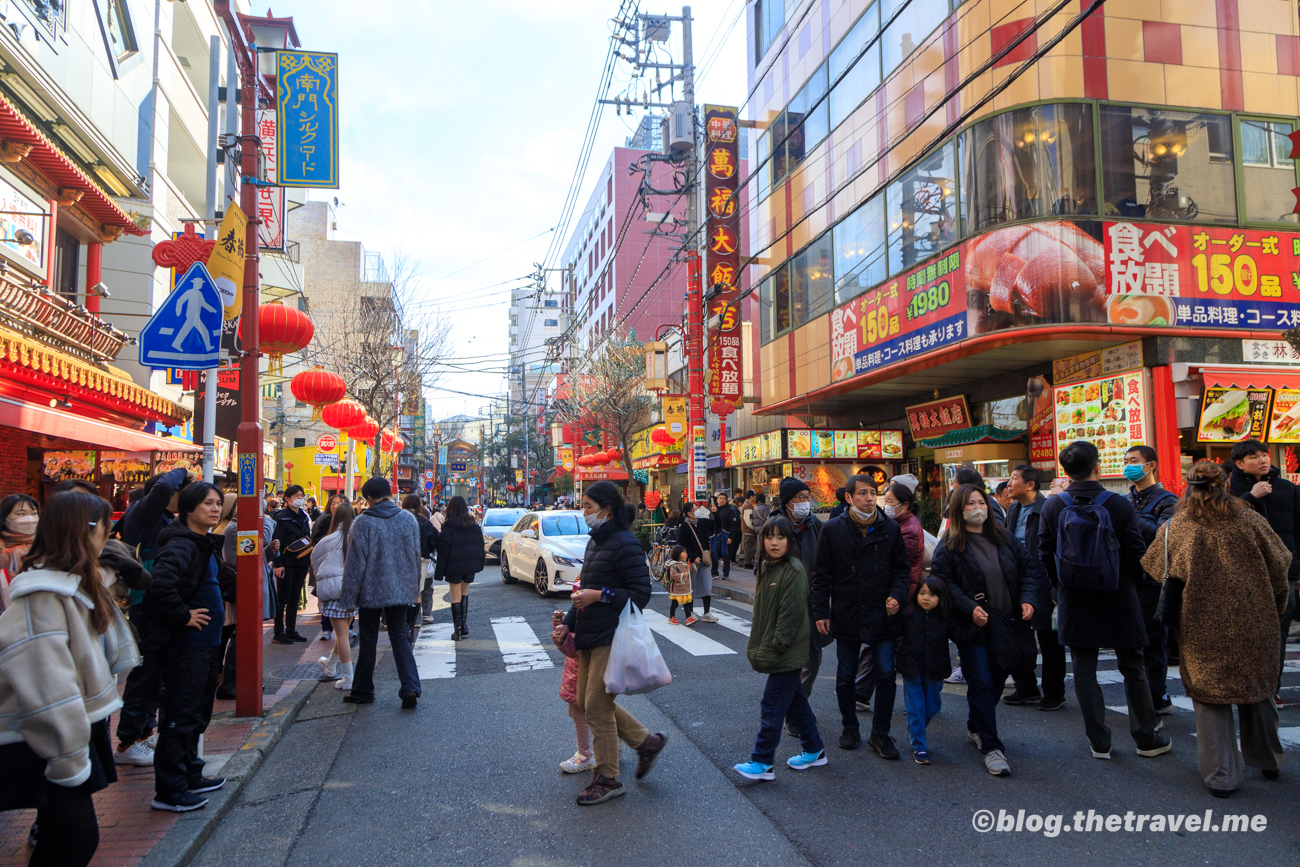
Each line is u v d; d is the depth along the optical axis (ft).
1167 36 38.24
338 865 11.92
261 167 22.44
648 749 14.96
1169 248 36.65
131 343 47.06
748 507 51.62
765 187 66.90
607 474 109.60
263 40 23.27
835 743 17.31
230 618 21.24
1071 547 15.23
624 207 165.17
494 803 14.23
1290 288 37.76
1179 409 35.29
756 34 69.36
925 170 43.65
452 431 306.35
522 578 47.60
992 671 15.70
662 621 34.88
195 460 47.03
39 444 35.78
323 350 88.63
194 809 13.53
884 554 16.34
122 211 42.04
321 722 19.84
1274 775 14.44
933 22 43.39
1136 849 11.81
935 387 50.96
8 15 31.73
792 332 61.11
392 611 21.31
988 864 11.42
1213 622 13.82
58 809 9.12
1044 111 37.09
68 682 8.95
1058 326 35.65
